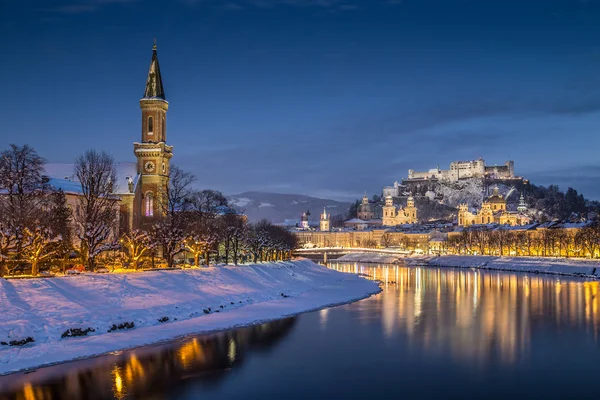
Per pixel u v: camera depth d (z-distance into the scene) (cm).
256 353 8081
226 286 12694
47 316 8388
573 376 7125
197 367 7319
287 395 6350
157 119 19425
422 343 8844
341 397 6306
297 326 10175
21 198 11662
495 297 15288
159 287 10956
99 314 8994
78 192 16000
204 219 17400
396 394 6425
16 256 11075
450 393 6469
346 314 11675
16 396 6166
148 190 19075
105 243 13100
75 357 7488
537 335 9519
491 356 8056
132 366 7262
